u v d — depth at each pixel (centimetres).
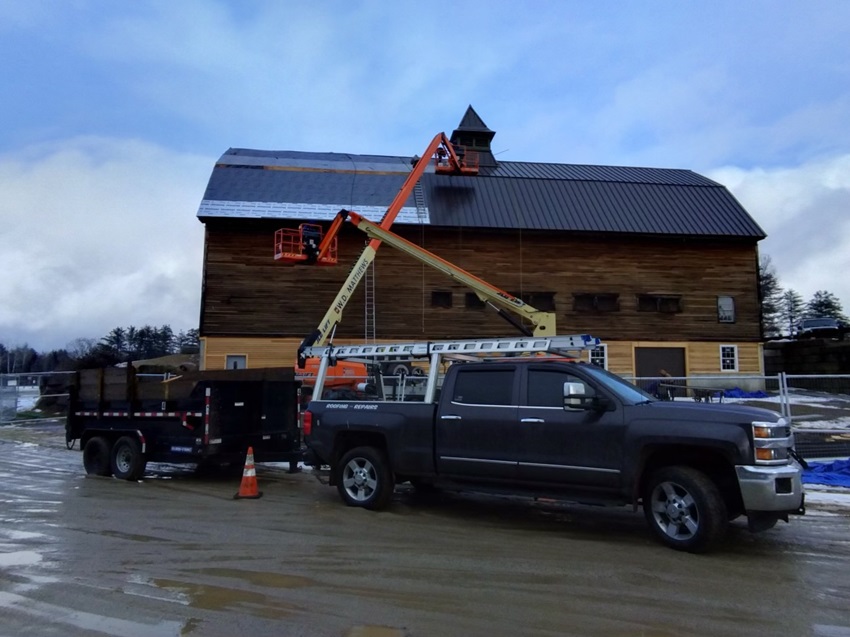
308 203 2980
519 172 3631
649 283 3131
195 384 1098
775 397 2541
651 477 691
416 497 970
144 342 10044
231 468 1305
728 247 3198
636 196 3347
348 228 2966
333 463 924
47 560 630
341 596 525
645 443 679
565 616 482
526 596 527
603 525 787
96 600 514
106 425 1220
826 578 577
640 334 3098
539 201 3225
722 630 457
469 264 3033
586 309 3083
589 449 713
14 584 554
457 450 805
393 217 2572
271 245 2925
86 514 858
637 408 702
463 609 496
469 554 654
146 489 1062
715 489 652
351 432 911
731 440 641
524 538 721
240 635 444
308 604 506
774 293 8612
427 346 891
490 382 807
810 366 3372
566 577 578
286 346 2883
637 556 646
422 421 842
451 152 3116
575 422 726
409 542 703
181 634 445
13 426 2420
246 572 591
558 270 3083
